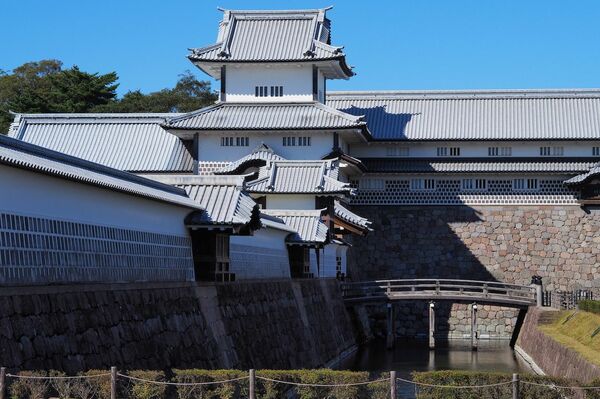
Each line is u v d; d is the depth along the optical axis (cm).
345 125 9344
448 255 10338
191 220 4447
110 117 10200
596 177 9750
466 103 10975
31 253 2978
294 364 5762
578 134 10450
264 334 5269
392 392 3139
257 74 9850
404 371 6581
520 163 10388
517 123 10638
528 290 9125
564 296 8169
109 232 3588
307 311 6631
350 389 3300
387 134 10594
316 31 10044
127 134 10075
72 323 3075
